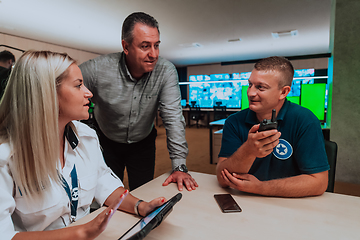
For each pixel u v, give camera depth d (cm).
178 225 69
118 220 74
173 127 132
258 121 109
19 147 59
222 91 1000
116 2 387
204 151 456
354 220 70
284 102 107
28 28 518
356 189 270
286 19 461
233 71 965
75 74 66
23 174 60
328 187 110
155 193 94
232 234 64
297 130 100
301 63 849
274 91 93
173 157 127
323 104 338
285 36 577
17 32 550
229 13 432
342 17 279
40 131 59
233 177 91
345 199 85
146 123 156
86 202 83
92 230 52
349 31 277
